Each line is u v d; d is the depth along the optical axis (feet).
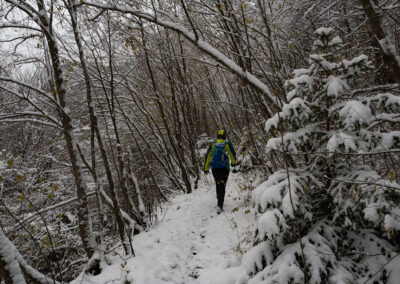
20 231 17.04
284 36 17.93
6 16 12.73
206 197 20.06
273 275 7.63
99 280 10.46
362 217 7.47
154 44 20.67
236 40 15.62
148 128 29.19
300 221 8.36
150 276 10.44
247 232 13.33
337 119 8.30
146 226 15.51
